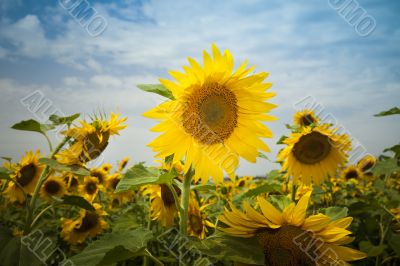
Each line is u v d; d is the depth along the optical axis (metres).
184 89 0.48
